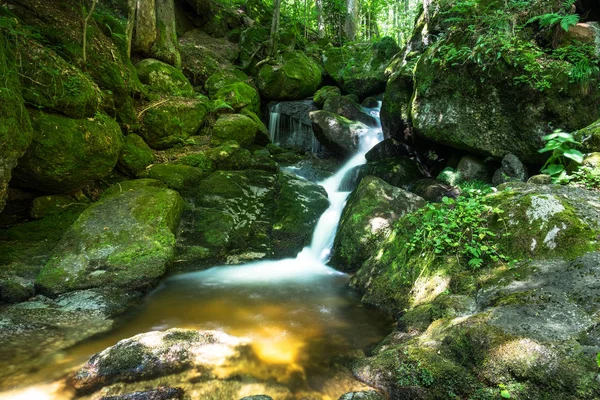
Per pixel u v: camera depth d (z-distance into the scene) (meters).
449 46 6.53
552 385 2.24
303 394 3.03
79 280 4.93
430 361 2.79
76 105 6.04
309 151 12.01
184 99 10.23
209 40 15.23
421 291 4.16
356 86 13.48
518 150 6.08
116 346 3.47
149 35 10.83
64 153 5.74
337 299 5.04
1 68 4.62
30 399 2.94
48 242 5.57
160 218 6.07
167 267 5.65
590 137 4.81
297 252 6.89
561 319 2.67
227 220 7.14
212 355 3.53
